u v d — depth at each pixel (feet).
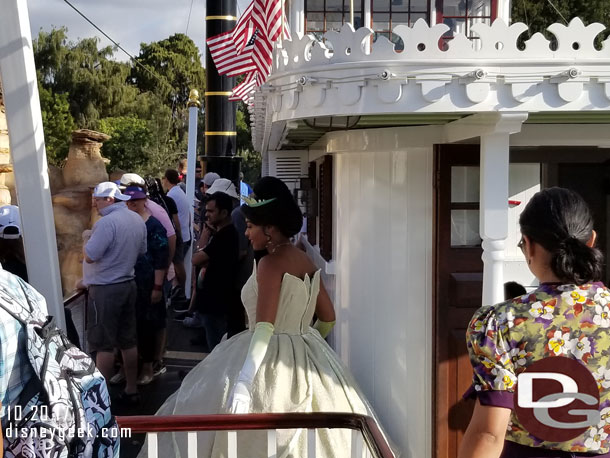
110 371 17.58
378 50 10.20
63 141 94.17
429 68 10.16
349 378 11.71
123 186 20.59
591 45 10.18
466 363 13.62
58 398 5.95
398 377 14.48
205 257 18.79
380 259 14.92
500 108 10.25
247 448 10.64
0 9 11.22
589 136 12.98
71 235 32.30
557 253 6.32
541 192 6.70
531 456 6.38
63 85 110.83
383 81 10.20
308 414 9.01
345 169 16.29
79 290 17.81
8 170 27.53
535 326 6.25
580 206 6.47
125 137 100.27
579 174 15.43
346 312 16.15
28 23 11.45
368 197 15.17
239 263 18.81
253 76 18.24
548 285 6.47
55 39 110.11
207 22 30.71
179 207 31.48
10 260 14.33
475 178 13.57
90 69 115.55
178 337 25.93
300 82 10.59
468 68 10.18
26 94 11.46
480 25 10.18
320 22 16.14
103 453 6.52
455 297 13.46
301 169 27.58
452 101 10.23
